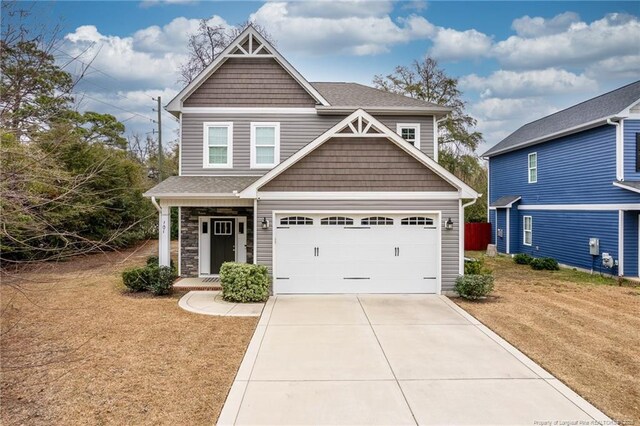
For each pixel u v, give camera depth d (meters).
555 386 5.87
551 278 14.75
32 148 6.12
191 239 14.11
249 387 5.80
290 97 14.38
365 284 11.79
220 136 14.37
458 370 6.43
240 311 9.88
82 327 8.54
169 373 6.23
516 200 20.97
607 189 14.85
